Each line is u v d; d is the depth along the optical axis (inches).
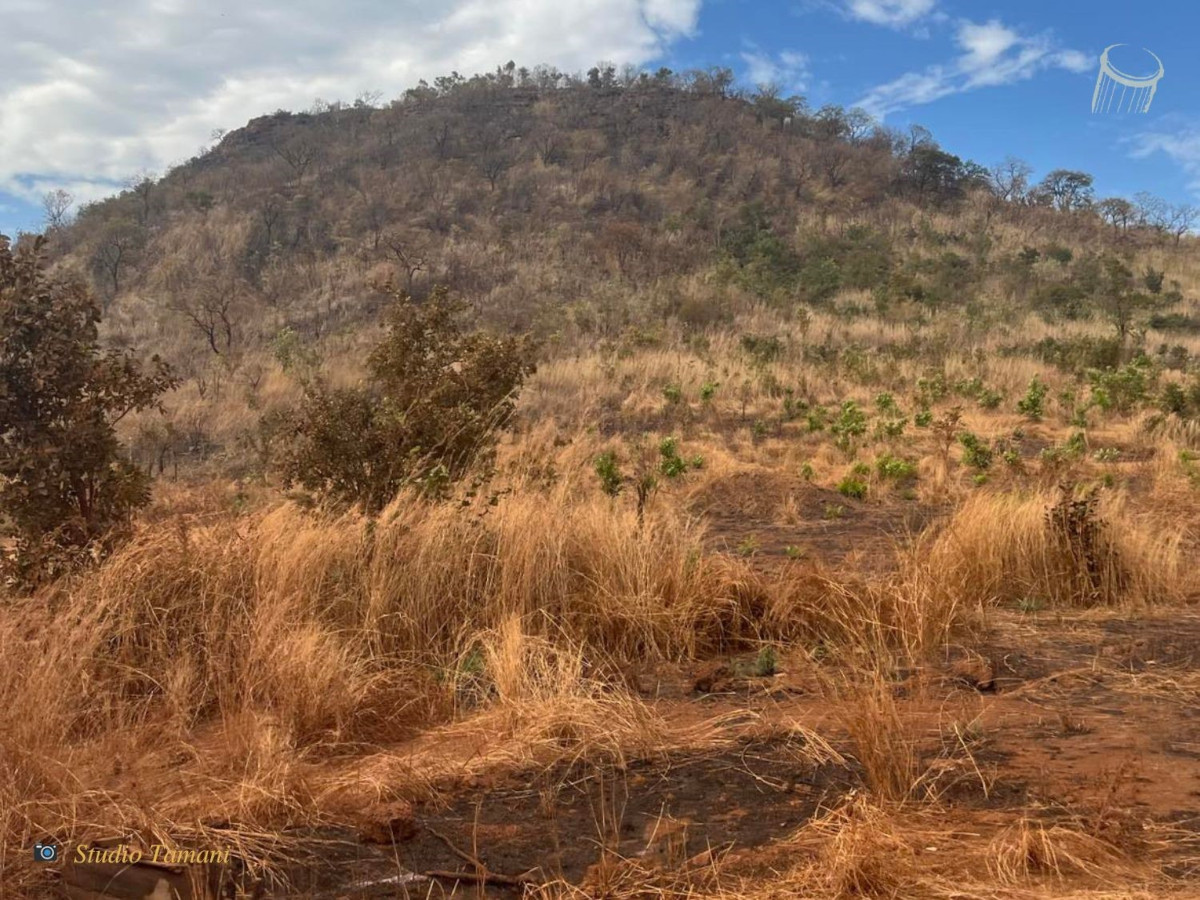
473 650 178.5
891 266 1722.4
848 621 189.8
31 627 156.4
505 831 111.4
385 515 205.2
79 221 2354.8
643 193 2491.4
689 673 175.9
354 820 114.0
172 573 181.0
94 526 207.3
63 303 214.1
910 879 92.9
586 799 119.5
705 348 920.3
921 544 239.3
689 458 462.6
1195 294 1717.5
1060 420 576.7
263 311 1534.2
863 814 105.5
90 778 123.4
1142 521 267.0
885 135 3085.6
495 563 195.6
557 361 877.8
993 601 214.4
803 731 132.1
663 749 134.9
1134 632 193.6
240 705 149.9
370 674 160.2
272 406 719.1
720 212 2230.6
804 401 681.6
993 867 95.3
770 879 96.0
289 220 2198.6
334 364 891.4
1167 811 108.2
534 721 139.3
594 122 3127.5
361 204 2311.8
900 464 408.8
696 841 106.7
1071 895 87.9
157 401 227.1
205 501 354.3
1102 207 2578.7
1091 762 124.6
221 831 106.9
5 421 209.0
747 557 274.7
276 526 202.5
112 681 156.2
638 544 205.5
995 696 156.0
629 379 778.2
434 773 126.8
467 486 230.5
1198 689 156.2
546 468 261.9
